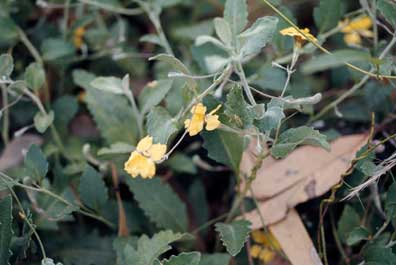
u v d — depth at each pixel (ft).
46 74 1.49
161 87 1.26
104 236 1.30
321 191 1.21
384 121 1.30
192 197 1.36
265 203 1.24
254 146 1.28
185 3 1.57
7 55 1.16
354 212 1.21
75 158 1.37
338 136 1.28
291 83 1.36
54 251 1.25
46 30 1.55
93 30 1.53
